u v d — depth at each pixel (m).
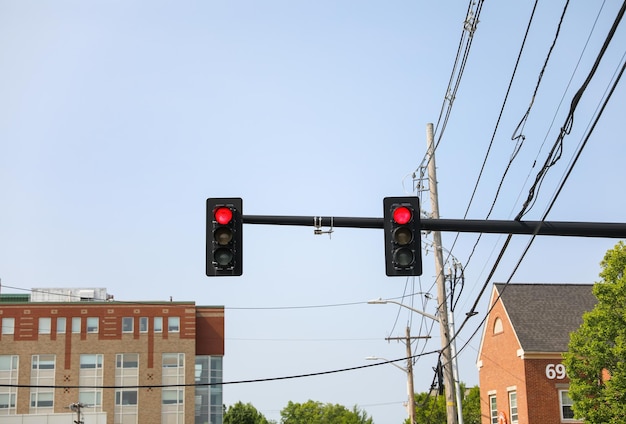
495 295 52.06
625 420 35.50
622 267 36.62
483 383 53.75
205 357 92.56
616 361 36.72
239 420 128.75
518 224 14.18
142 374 89.81
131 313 90.88
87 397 88.88
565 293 52.06
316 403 156.75
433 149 30.27
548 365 47.81
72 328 90.06
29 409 88.19
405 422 94.06
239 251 14.38
